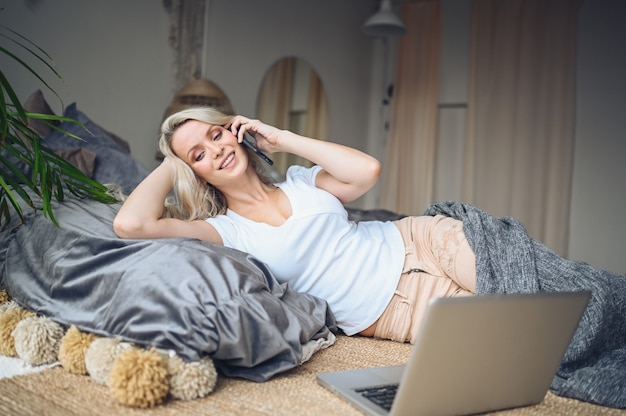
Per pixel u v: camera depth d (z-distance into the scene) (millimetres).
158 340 1257
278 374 1369
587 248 4414
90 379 1309
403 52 5152
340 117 5148
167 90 3564
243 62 4105
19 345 1397
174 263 1344
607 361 1428
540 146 4422
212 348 1252
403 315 1685
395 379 1308
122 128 3303
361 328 1719
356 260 1701
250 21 4145
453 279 1703
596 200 4383
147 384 1143
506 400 1225
